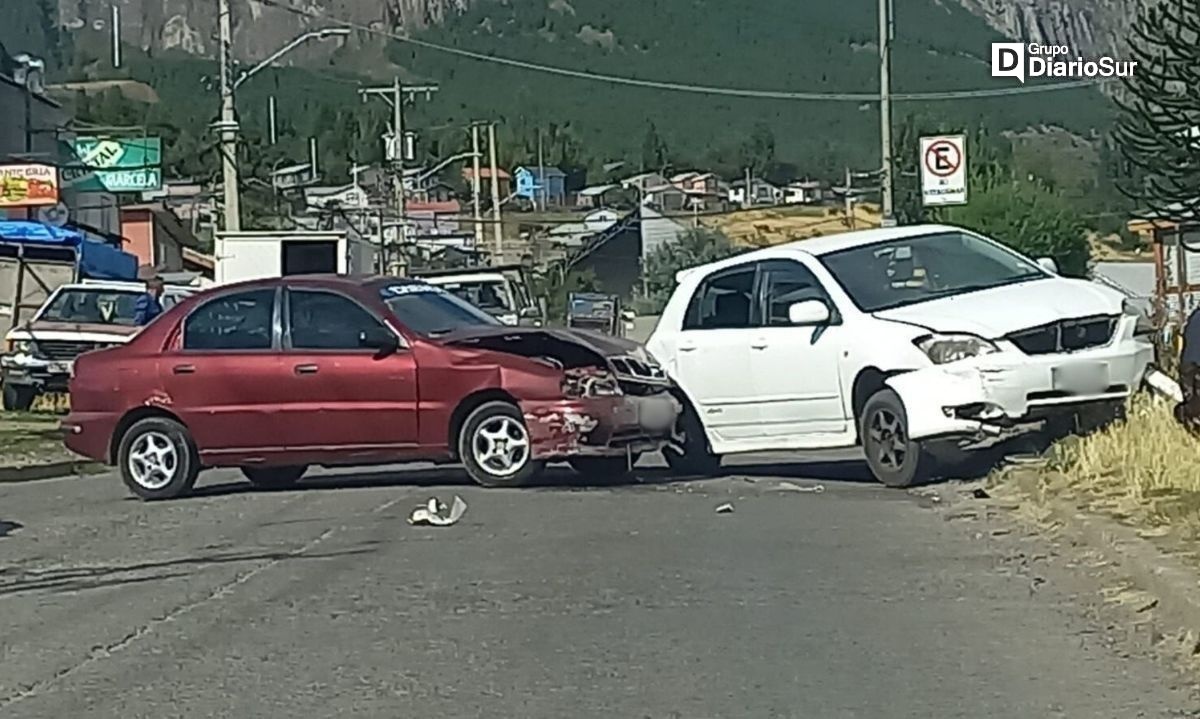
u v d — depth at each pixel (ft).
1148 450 38.34
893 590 29.40
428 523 38.09
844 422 44.32
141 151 172.65
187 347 45.68
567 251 238.68
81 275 102.22
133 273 116.78
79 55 330.54
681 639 25.86
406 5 319.27
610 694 22.71
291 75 294.87
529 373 43.57
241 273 114.83
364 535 36.63
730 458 53.98
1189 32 78.07
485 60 262.67
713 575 30.94
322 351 44.75
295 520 39.55
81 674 24.47
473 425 44.06
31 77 179.73
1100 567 30.76
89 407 46.21
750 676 23.56
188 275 175.11
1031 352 41.83
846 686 22.94
